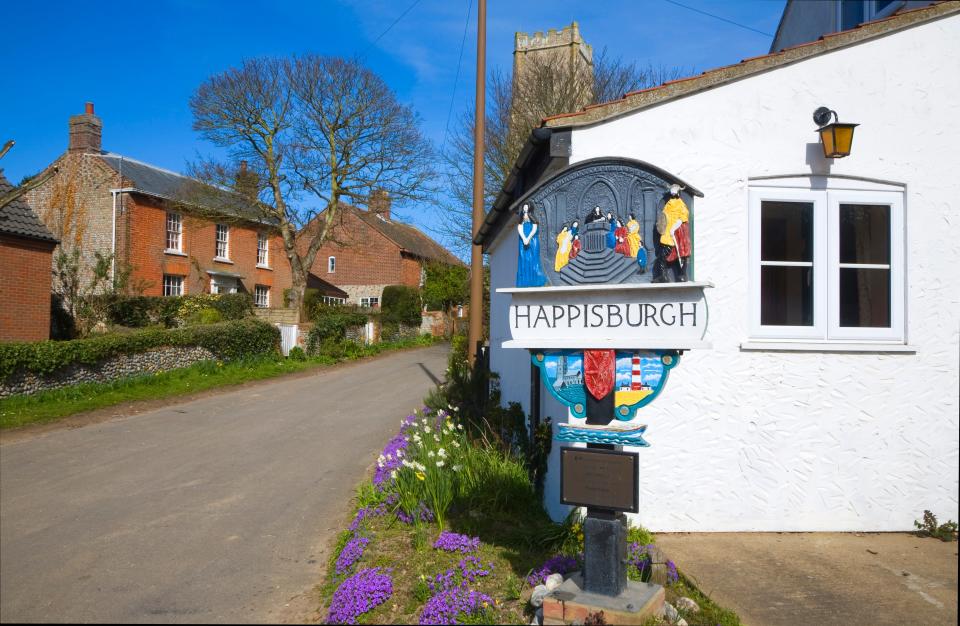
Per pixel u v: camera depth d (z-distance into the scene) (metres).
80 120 25.25
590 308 4.14
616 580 3.98
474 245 11.53
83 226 22.84
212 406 13.38
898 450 6.23
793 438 6.20
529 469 7.10
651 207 4.05
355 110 25.55
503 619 4.16
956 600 4.75
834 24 11.59
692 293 3.91
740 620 4.40
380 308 34.12
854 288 6.40
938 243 6.39
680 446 6.17
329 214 26.70
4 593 4.71
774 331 6.30
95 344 14.09
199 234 27.73
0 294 15.29
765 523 6.16
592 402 4.12
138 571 5.15
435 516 6.10
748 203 6.34
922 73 6.46
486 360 11.73
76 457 8.90
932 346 6.32
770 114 6.37
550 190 4.30
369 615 4.28
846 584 5.01
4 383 12.05
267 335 21.14
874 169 6.39
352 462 8.93
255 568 5.24
